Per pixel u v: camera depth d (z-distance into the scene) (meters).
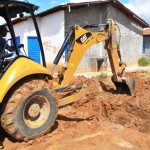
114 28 5.93
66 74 5.11
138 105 5.27
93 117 5.45
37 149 4.02
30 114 4.25
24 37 13.86
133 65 17.83
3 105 3.96
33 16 4.52
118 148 4.01
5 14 4.18
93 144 4.15
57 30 13.18
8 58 4.21
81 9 13.59
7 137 4.36
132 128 4.92
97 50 14.42
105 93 6.36
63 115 5.47
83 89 6.06
